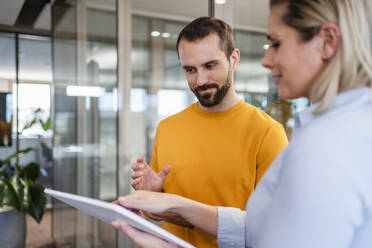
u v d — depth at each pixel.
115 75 2.15
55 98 3.35
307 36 0.48
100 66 2.34
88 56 2.52
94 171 2.48
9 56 5.02
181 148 1.08
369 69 0.46
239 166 0.99
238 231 0.81
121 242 2.15
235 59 1.04
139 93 2.03
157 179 0.99
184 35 0.98
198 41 0.95
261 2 1.33
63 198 0.72
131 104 2.09
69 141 2.93
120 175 2.17
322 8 0.46
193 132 1.08
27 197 2.39
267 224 0.46
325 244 0.39
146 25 1.97
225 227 0.81
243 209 0.98
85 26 2.54
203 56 0.95
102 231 2.37
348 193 0.39
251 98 1.42
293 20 0.48
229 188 1.00
